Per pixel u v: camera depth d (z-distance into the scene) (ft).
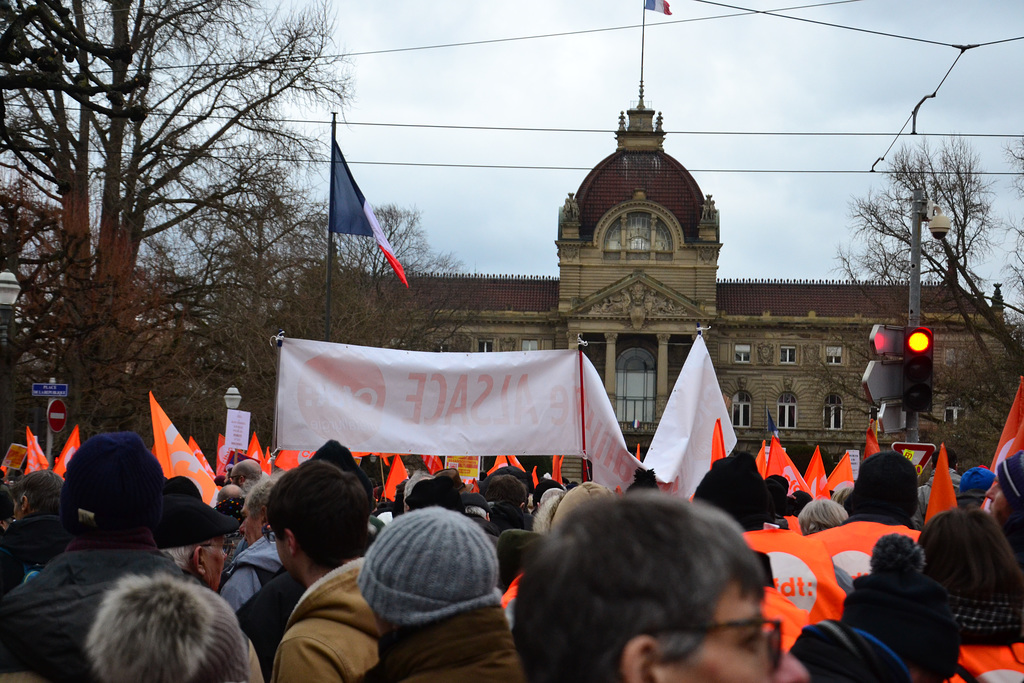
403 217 224.94
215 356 124.36
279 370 32.76
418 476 30.71
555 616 6.38
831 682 9.47
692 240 301.43
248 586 19.02
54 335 79.05
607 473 32.81
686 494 33.40
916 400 45.21
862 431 298.76
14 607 12.50
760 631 6.32
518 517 28.76
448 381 32.94
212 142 106.52
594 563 6.29
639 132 309.22
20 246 73.87
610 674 6.20
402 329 187.52
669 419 33.78
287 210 108.27
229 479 31.78
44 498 20.89
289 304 126.72
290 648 12.67
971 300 124.26
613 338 295.07
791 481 56.70
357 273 171.73
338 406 32.63
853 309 309.01
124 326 91.61
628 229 303.27
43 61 41.01
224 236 108.27
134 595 10.34
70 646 12.23
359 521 14.64
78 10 87.76
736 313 310.45
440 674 10.42
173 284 111.86
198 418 114.32
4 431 66.64
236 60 104.68
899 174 130.31
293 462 53.98
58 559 13.29
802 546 17.20
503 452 32.68
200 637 10.13
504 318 305.94
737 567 6.26
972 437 116.06
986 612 13.55
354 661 12.58
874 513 20.07
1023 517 16.69
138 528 13.78
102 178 104.27
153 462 13.97
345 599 13.09
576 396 32.86
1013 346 111.14
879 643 9.89
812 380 305.12
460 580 10.72
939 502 24.86
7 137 42.91
